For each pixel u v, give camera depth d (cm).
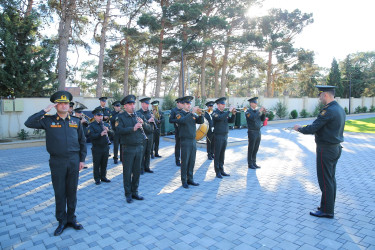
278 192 568
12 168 810
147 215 463
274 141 1276
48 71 1541
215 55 3080
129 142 523
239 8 2266
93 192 590
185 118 600
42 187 627
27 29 1441
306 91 4547
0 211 490
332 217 441
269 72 3212
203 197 546
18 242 378
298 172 725
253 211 471
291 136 1450
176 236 387
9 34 1345
